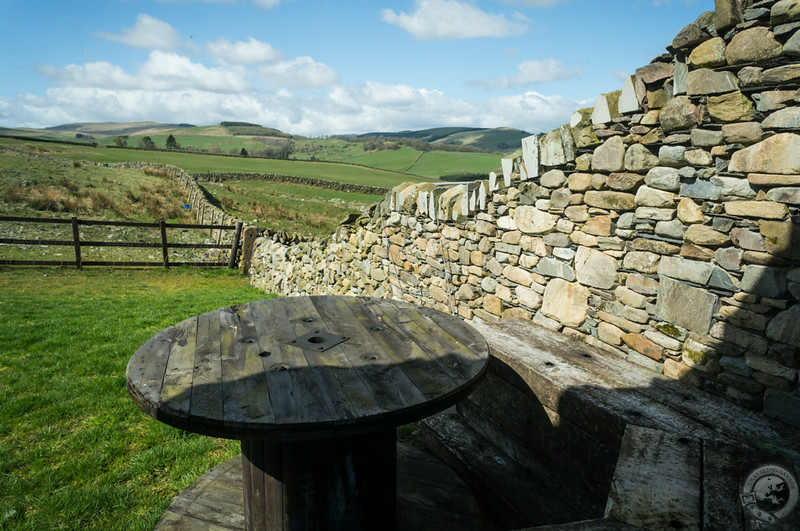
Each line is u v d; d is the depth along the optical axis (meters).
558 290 3.41
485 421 3.18
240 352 2.23
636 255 2.81
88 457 3.08
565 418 2.46
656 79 2.55
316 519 2.01
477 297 4.35
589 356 2.94
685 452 1.83
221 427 1.62
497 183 3.89
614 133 2.84
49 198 14.47
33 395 3.89
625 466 1.74
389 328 2.60
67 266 10.18
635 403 2.29
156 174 25.89
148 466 3.01
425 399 1.78
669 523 1.45
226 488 2.65
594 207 3.04
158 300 7.59
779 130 2.07
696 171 2.44
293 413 1.66
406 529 2.37
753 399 2.25
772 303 2.15
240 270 10.94
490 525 2.67
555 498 2.56
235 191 24.47
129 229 13.98
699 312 2.48
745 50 2.13
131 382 1.90
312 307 3.00
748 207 2.21
